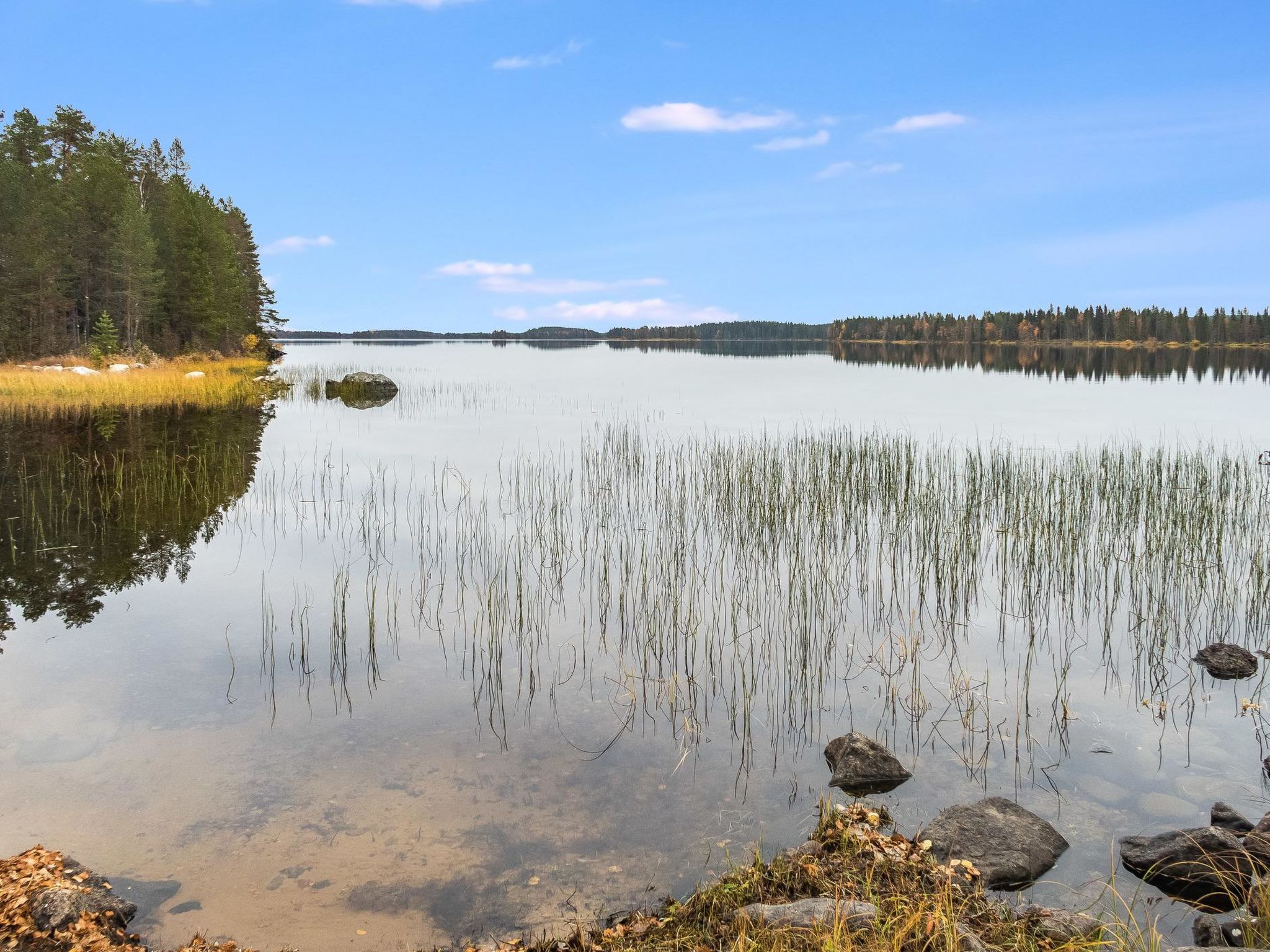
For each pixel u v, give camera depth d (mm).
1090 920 4238
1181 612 9367
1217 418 28016
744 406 32812
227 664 7887
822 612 8930
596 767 6035
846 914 4082
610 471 17766
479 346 187500
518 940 4230
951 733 6578
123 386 34969
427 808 5477
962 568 10891
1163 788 5785
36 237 49000
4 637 8555
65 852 4934
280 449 20969
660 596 9789
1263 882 4477
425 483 16656
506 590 9383
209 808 5461
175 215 61750
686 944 4066
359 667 7852
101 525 13258
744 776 5926
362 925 4355
